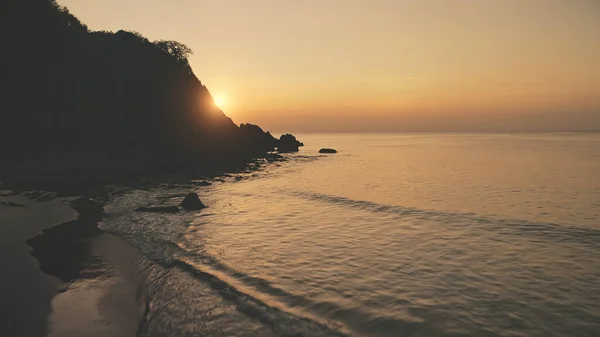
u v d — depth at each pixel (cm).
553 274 1266
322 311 990
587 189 3259
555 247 1585
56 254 1369
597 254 1488
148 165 4094
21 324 854
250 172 4747
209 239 1670
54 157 3966
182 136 5712
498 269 1317
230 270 1284
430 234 1806
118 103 5297
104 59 5653
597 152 8131
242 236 1739
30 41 4653
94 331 852
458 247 1584
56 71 4788
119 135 4859
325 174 4688
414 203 2675
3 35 4381
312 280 1207
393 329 900
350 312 986
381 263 1380
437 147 12038
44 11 4966
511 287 1158
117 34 6391
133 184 3406
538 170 4822
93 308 962
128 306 989
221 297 1061
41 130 4216
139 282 1153
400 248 1570
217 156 5219
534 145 11719
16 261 1265
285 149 9744
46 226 1783
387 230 1884
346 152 9769
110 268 1251
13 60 4366
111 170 3681
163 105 5838
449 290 1136
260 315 958
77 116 4662
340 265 1355
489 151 9225
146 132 5219
